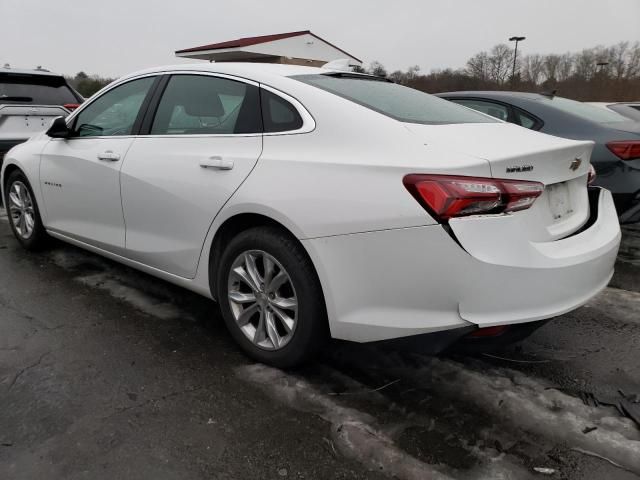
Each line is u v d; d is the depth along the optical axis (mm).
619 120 4934
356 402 2402
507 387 2553
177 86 3168
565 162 2402
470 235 2016
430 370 2691
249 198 2506
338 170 2277
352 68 3328
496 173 2082
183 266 3000
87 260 4293
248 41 33594
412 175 2088
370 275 2203
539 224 2240
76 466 1968
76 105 6875
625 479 1965
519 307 2105
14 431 2148
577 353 2922
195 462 2008
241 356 2797
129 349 2848
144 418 2254
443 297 2090
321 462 2021
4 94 6520
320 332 2473
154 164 3033
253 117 2709
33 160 4102
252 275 2641
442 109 2830
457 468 2004
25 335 2973
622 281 4086
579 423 2283
